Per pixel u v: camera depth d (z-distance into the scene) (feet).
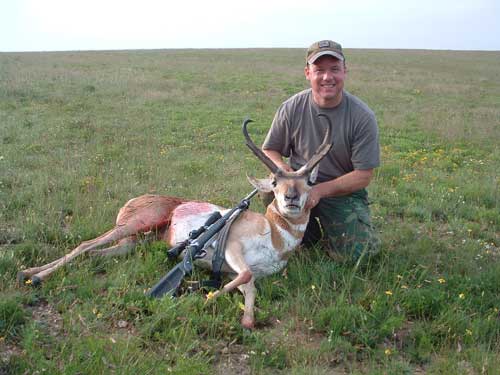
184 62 52.75
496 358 5.53
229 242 7.01
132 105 24.25
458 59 67.97
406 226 9.75
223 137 17.89
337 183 7.81
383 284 7.14
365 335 5.85
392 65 54.03
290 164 8.80
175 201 8.00
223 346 5.66
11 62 46.80
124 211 7.76
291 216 7.20
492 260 8.43
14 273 6.91
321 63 7.75
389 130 20.38
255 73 41.68
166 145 16.20
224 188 11.48
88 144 15.53
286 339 5.82
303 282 7.09
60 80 32.30
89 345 5.23
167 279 6.53
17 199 9.76
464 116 24.21
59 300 6.33
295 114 8.44
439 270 7.91
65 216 9.36
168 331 5.70
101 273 7.23
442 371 5.37
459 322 6.18
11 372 4.85
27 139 15.88
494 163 15.70
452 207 11.08
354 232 8.10
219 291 6.38
